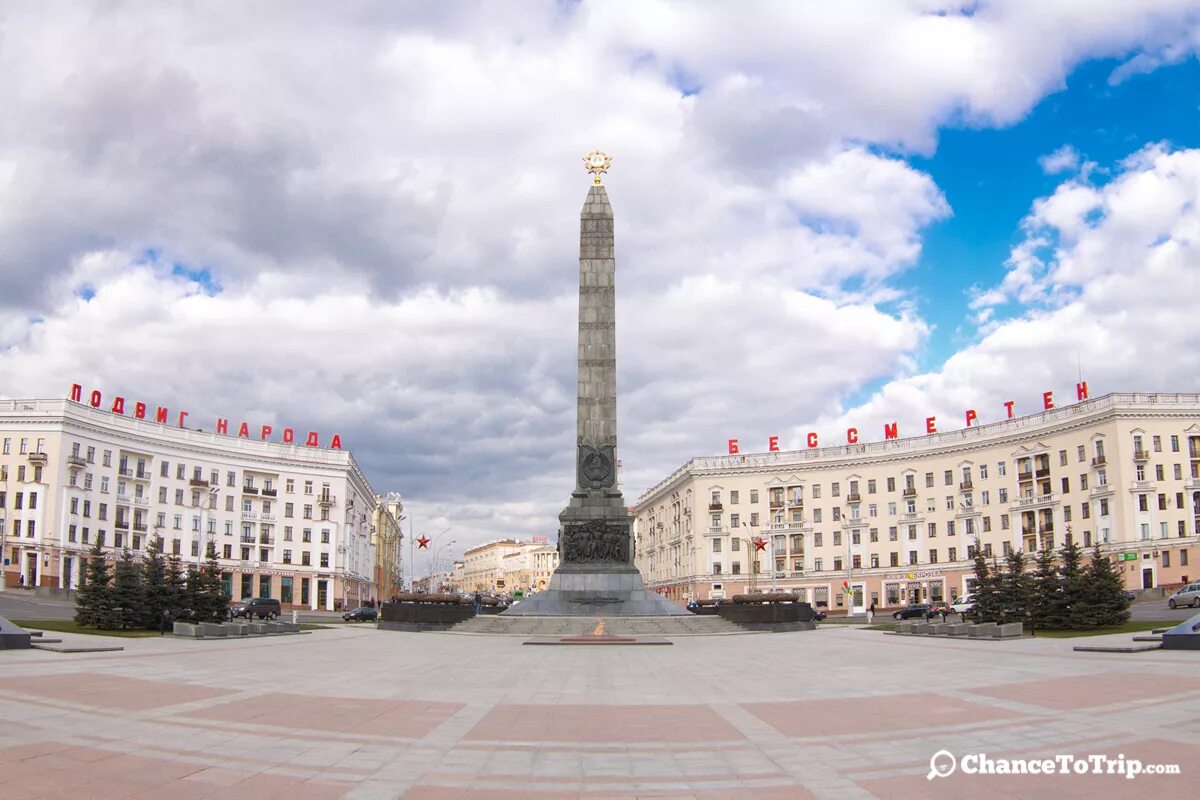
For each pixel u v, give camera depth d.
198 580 44.22
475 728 14.59
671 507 126.81
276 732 13.95
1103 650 27.59
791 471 110.00
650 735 14.01
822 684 20.81
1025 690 18.47
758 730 14.40
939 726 14.52
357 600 126.50
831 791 10.52
